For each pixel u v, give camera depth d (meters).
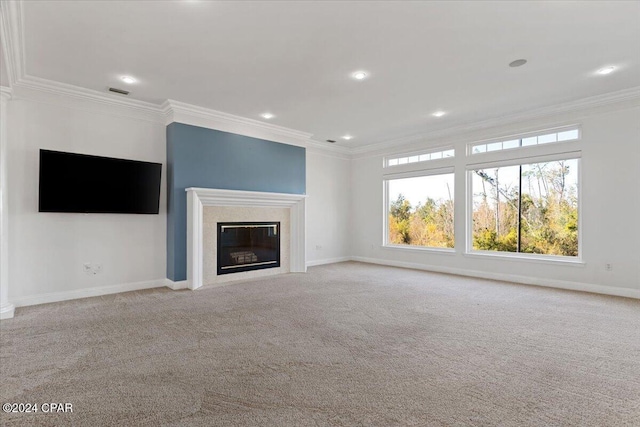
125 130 4.47
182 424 1.64
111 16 2.54
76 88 3.95
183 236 4.71
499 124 5.29
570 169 4.72
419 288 4.67
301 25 2.70
